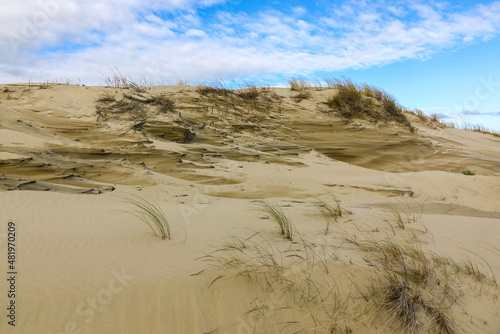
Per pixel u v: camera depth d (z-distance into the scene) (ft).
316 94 66.49
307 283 11.10
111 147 35.12
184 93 54.95
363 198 28.76
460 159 49.01
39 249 12.45
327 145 48.80
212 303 10.24
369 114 60.64
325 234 15.52
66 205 18.51
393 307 10.27
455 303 10.66
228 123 49.19
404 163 46.70
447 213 25.09
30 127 34.71
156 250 13.08
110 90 48.37
